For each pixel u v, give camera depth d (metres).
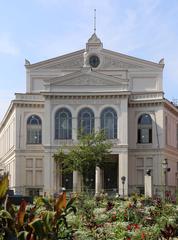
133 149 79.62
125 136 76.25
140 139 80.00
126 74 84.69
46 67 86.94
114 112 76.88
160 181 78.25
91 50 86.69
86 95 76.62
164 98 79.19
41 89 86.75
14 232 9.59
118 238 15.34
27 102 81.00
